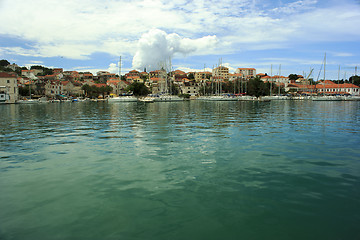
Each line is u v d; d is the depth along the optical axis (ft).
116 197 23.77
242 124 77.15
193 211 20.99
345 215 20.30
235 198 23.38
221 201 22.77
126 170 31.68
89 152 41.19
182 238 17.29
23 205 22.38
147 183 27.20
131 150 42.27
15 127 74.18
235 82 508.53
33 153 40.83
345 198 23.35
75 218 20.03
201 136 55.42
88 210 21.30
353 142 48.39
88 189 25.76
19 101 335.26
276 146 44.88
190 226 18.76
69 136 56.95
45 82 456.86
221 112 134.31
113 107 207.92
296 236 17.63
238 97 377.50
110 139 52.70
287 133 59.21
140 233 17.89
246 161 35.40
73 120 95.04
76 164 34.42
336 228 18.52
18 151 42.32
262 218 19.88
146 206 21.88
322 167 32.68
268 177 28.94
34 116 116.88
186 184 26.84
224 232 18.02
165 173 30.42
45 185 26.94
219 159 36.37
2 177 29.48
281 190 25.20
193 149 42.68
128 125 76.59
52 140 52.16
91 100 472.44
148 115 116.78
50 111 158.92
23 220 19.86
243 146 44.93
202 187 26.00
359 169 31.78
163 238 17.30
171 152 40.65
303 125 74.33
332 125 74.23
